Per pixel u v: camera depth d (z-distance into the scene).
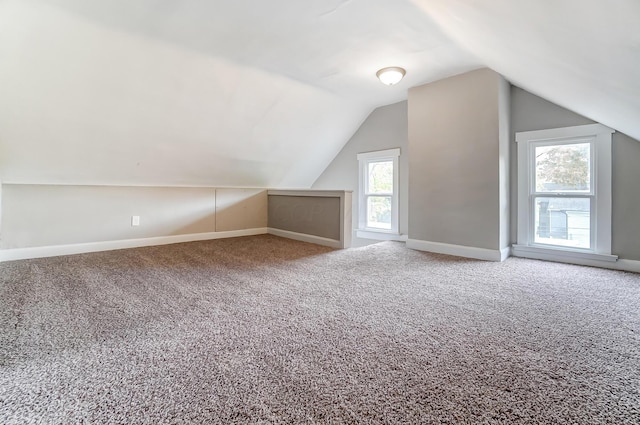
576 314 1.88
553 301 2.10
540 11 1.37
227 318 1.83
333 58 3.04
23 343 1.52
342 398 1.12
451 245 3.62
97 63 2.57
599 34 1.31
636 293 2.27
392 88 3.94
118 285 2.45
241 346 1.50
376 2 2.14
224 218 4.91
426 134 3.79
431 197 3.78
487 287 2.41
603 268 2.99
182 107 3.29
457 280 2.60
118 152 3.49
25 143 2.95
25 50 2.30
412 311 1.93
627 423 1.00
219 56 2.88
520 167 3.51
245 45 2.75
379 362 1.36
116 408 1.07
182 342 1.53
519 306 2.01
